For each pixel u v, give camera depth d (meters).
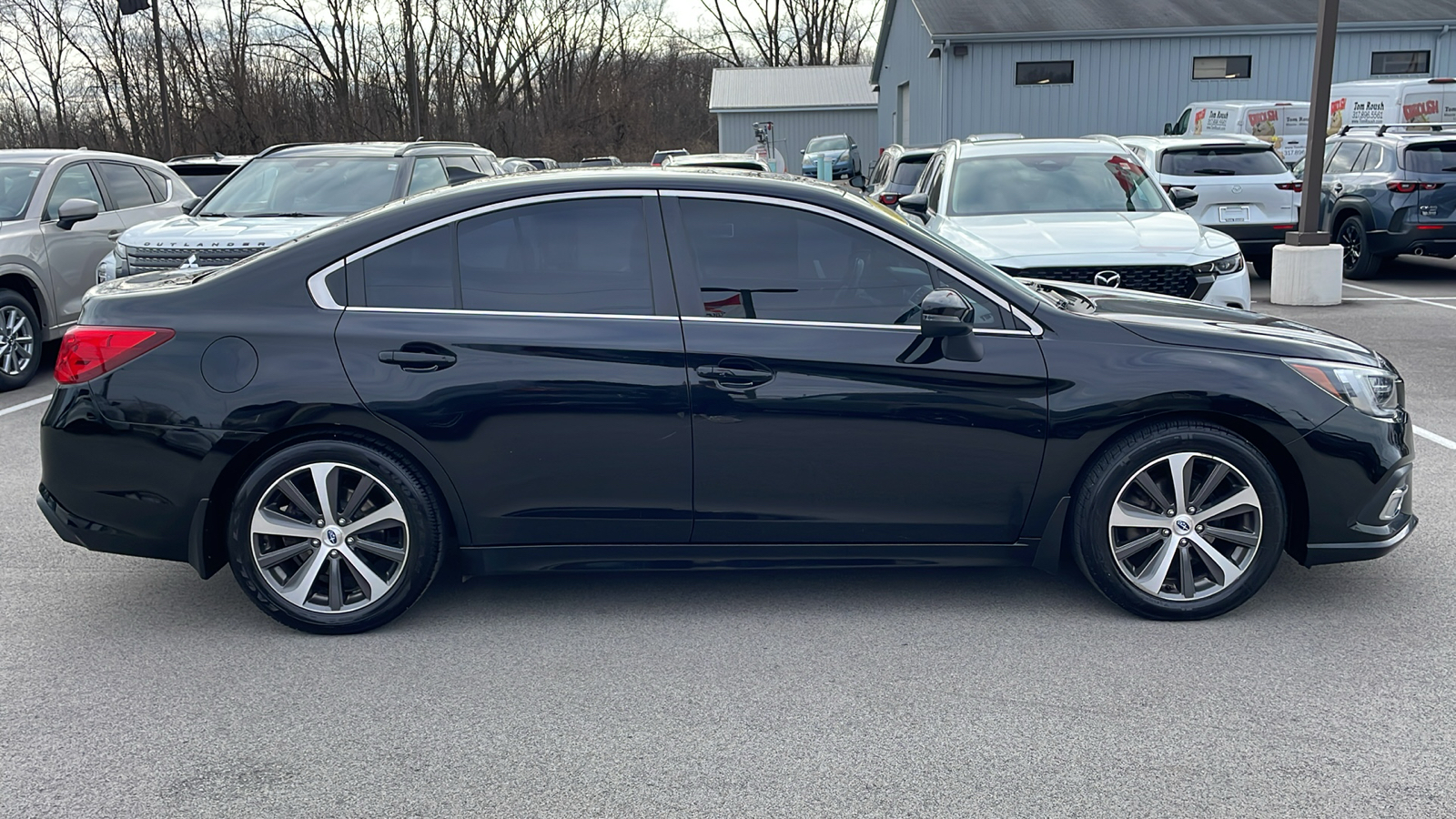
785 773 3.10
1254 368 3.98
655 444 3.95
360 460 3.93
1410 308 11.87
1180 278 7.55
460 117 54.88
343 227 4.04
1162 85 25.00
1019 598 4.37
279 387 3.86
